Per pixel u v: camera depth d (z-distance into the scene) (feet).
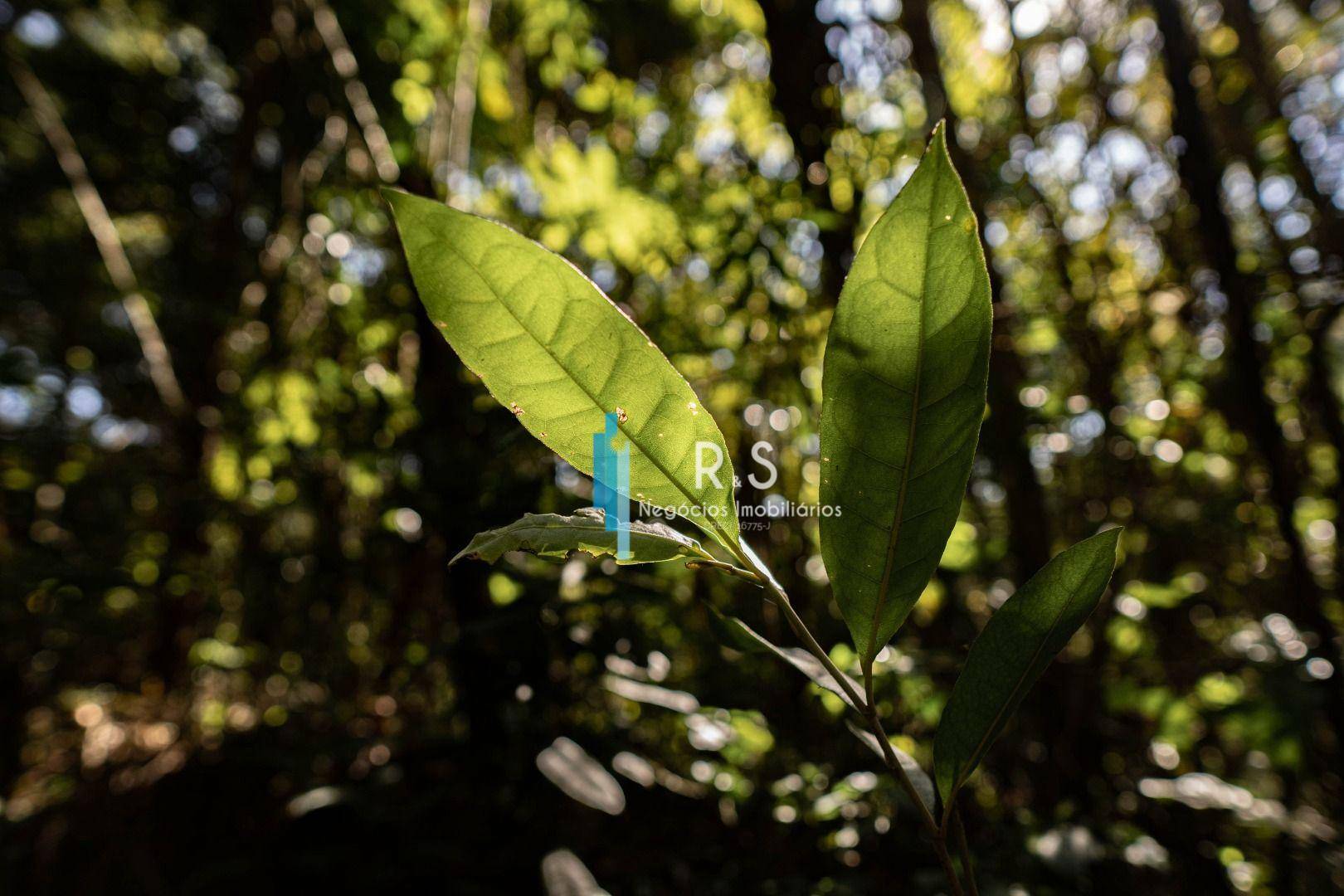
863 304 0.63
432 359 2.07
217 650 3.15
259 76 4.61
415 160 2.33
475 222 0.60
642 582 1.78
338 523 3.21
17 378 4.61
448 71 2.72
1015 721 2.27
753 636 0.83
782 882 1.64
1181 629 2.96
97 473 4.26
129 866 2.54
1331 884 1.72
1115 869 1.68
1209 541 2.97
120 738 3.57
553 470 1.97
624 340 0.64
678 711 1.73
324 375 2.90
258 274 4.09
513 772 1.61
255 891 1.88
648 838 1.94
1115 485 2.80
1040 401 2.51
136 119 6.41
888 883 1.63
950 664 1.87
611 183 2.38
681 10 3.31
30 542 3.56
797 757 1.88
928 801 0.73
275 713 3.03
